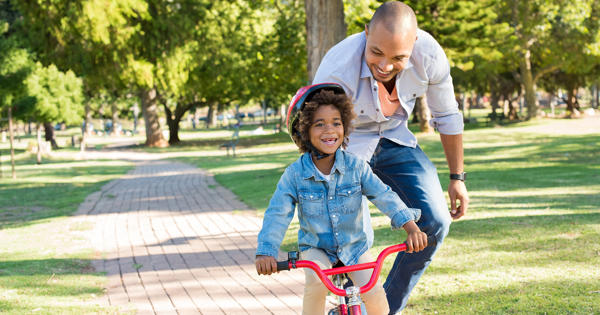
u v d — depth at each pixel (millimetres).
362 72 3832
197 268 7258
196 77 39188
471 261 6102
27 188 18281
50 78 31641
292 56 34344
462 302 4840
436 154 21172
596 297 4660
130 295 6133
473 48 26516
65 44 34469
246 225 10227
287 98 43094
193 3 36781
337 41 13070
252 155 29875
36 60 33656
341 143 3244
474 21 25531
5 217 12555
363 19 22812
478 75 38719
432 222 3947
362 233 3369
